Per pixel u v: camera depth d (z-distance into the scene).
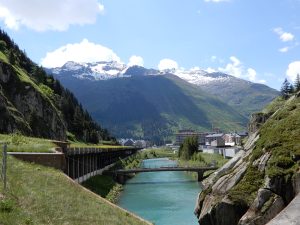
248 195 32.66
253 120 95.31
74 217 25.66
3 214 21.05
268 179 31.56
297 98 43.03
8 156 36.44
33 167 35.94
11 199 23.81
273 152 34.12
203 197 38.03
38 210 24.25
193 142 190.50
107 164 124.88
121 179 109.06
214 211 33.44
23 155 38.06
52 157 38.88
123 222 28.75
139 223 31.06
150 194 84.56
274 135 36.72
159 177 129.25
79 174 74.19
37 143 49.72
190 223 53.81
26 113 135.00
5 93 130.25
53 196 28.52
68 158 59.69
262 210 30.41
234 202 32.34
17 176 30.39
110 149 121.06
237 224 31.81
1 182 26.39
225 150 153.12
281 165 32.34
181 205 68.94
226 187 34.94
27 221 21.50
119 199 77.44
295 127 36.53
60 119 159.12
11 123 111.06
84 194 33.25
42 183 31.17
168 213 61.25
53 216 24.42
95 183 82.50
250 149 40.12
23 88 138.62
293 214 21.36
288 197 30.56
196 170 115.50
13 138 51.88
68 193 31.16
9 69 138.12
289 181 30.83
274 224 20.77
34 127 133.88
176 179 120.81
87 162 82.00
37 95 143.75
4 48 174.75
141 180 118.56
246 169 35.41
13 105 125.75
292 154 32.78
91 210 28.73
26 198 25.48
